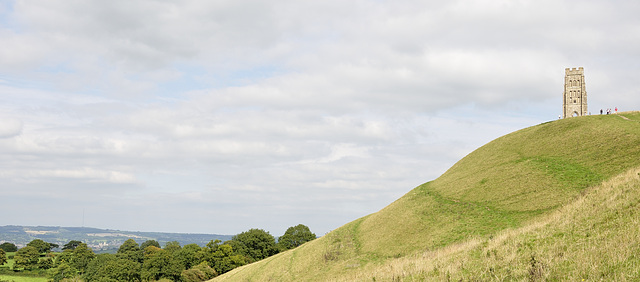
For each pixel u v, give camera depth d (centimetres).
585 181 5506
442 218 6047
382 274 3406
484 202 6016
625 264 2023
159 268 13075
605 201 3391
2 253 17062
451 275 2612
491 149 8144
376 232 6656
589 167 5888
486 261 2745
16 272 15625
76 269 15125
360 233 6950
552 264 2242
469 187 6681
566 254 2402
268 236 13925
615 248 2262
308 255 7031
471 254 3134
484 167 7325
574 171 5894
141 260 16400
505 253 2830
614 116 7581
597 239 2595
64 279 13738
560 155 6600
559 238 2877
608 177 5409
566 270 2131
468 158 8456
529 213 5247
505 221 5281
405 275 2972
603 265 2083
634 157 5678
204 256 12975
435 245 5344
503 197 5922
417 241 5744
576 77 9988
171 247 16912
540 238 2994
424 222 6166
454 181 7262
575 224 3116
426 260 3488
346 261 6159
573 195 5228
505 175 6538
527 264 2366
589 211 3319
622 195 3325
